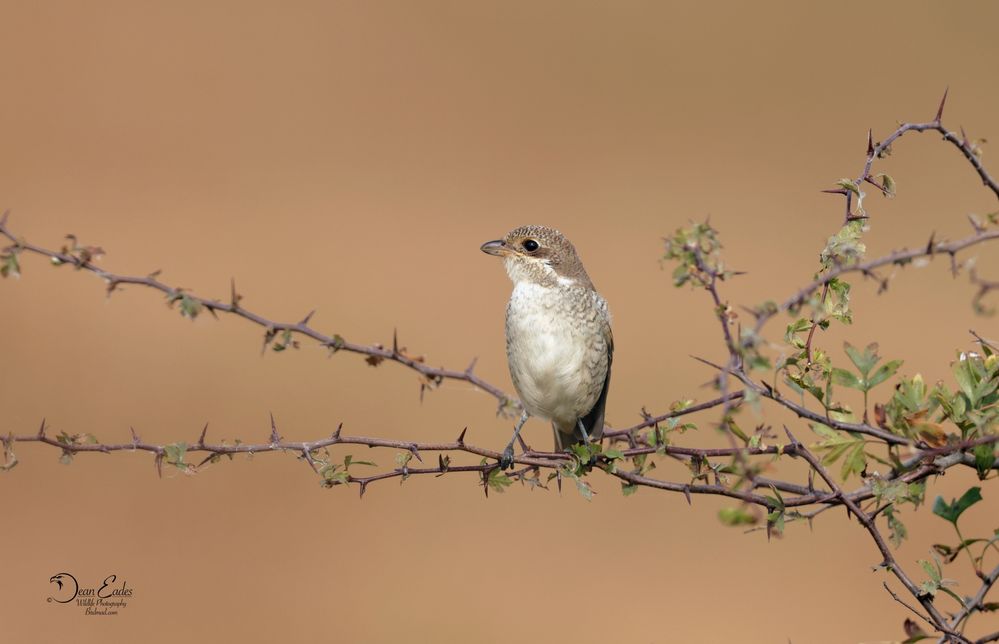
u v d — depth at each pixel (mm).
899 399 6719
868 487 6566
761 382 6691
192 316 6590
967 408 6621
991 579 6535
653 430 7320
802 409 6594
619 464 7480
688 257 6020
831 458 6559
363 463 7375
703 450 7055
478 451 7512
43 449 19750
